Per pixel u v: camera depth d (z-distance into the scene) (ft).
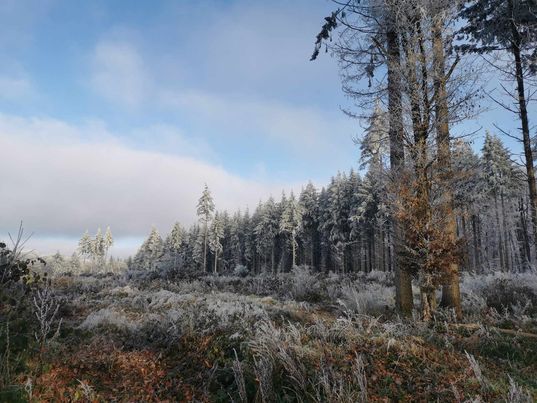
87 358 20.02
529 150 39.99
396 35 33.45
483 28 41.88
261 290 52.19
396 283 30.81
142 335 24.61
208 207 218.38
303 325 25.70
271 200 221.87
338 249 158.20
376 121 33.09
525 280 41.22
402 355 18.78
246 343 19.61
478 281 43.32
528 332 24.95
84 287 50.03
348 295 35.83
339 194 172.24
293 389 15.98
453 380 16.89
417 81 30.12
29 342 19.08
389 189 28.81
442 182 28.17
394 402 15.48
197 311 27.58
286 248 217.77
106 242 327.67
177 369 19.43
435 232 26.58
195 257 241.76
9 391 13.87
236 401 15.76
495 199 126.21
